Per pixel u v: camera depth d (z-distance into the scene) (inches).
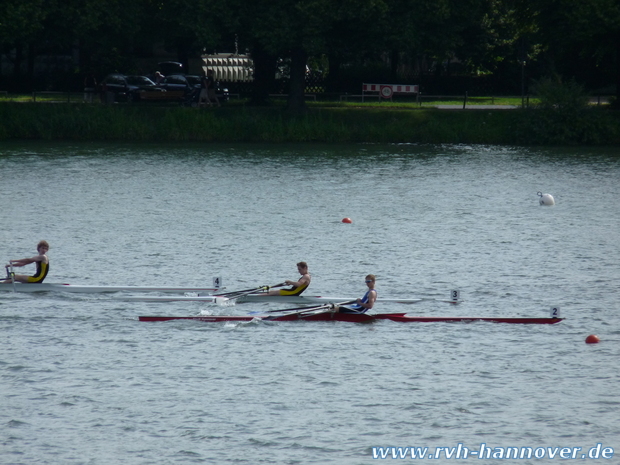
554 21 7500.0
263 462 1774.1
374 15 7116.1
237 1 7111.2
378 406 2032.5
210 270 3267.7
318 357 2345.0
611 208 4611.2
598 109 7416.3
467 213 4471.0
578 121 7278.5
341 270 3284.9
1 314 2679.6
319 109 7746.1
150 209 4458.7
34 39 7194.9
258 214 4375.0
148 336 2508.6
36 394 2078.0
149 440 1861.5
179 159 6318.9
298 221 4207.7
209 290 2962.6
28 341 2438.5
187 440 1861.5
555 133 7322.8
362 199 4852.4
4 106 7234.3
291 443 1851.6
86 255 3459.6
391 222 4215.1
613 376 2215.8
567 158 6574.8
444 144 7416.3
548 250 3627.0
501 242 3784.5
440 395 2094.0
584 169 6008.9
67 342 2438.5
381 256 3508.9
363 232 3969.0
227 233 3900.1
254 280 3132.4
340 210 4515.3
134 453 1803.6
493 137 7426.2
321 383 2164.1
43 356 2324.1
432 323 2647.6
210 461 1776.6
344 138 7431.1
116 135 7249.0
